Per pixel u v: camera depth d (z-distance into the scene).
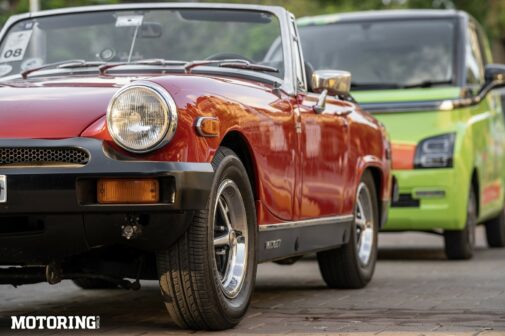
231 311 7.33
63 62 8.91
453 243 14.07
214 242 7.29
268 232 8.02
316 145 8.96
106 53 9.05
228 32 9.21
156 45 9.07
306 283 10.98
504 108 20.61
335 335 7.15
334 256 10.09
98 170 6.64
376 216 10.84
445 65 14.81
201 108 6.99
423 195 13.85
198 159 6.87
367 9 35.91
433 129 13.94
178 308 7.13
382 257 14.62
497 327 7.55
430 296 9.62
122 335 7.21
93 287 10.30
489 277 11.48
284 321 7.90
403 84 14.63
